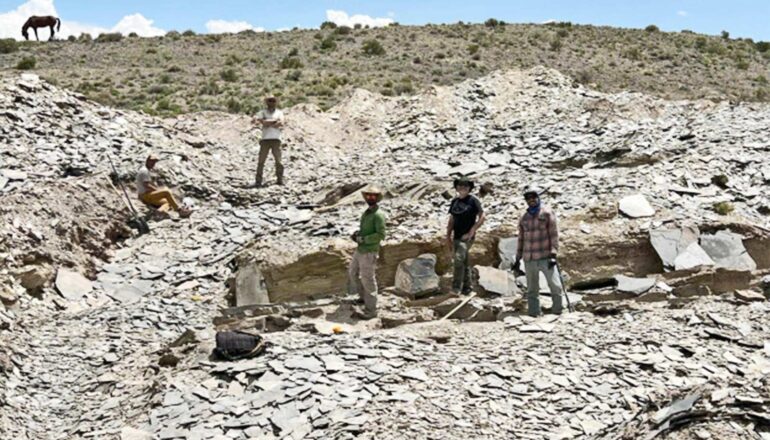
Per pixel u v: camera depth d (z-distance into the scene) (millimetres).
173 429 7574
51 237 13367
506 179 15805
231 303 12344
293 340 9406
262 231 14789
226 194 17188
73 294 12344
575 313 10250
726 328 9500
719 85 46031
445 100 24234
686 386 8070
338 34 54781
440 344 9297
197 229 15086
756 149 16266
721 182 14688
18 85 19219
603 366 8461
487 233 12836
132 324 11305
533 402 7785
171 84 37188
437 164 18109
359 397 7840
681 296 11180
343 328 10258
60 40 52312
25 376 9477
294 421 7508
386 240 12641
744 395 7898
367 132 22719
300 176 18906
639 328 9531
